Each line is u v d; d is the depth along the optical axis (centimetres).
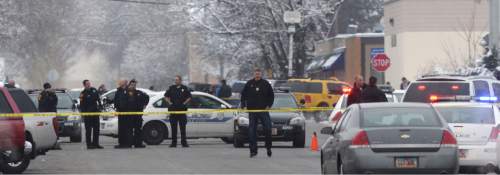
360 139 3038
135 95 5878
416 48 11888
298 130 5784
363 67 13675
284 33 13388
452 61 11312
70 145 6388
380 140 3022
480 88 5041
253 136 4984
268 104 4947
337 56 13975
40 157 5038
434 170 3006
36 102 6831
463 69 9281
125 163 4597
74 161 4759
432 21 11850
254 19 13538
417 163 3006
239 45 13825
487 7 11756
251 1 13412
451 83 4912
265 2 13375
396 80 12231
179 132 6512
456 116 4025
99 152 5494
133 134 6016
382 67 8006
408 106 3250
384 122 3159
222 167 4316
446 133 3050
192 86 12962
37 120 4178
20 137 3816
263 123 4953
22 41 16412
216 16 13662
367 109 3244
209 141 6931
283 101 6175
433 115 3181
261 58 14062
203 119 6253
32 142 4122
